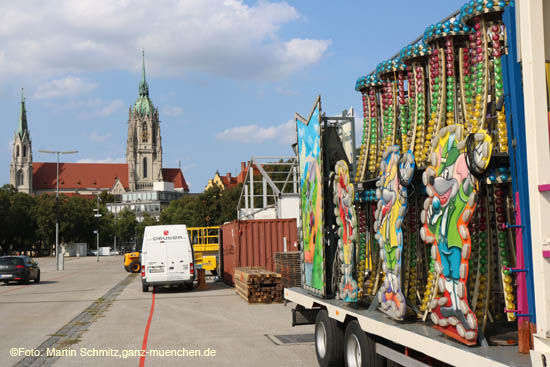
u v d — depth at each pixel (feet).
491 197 16.79
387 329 19.25
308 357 31.04
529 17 12.60
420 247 21.65
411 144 20.98
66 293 79.41
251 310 55.36
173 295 74.13
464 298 14.89
